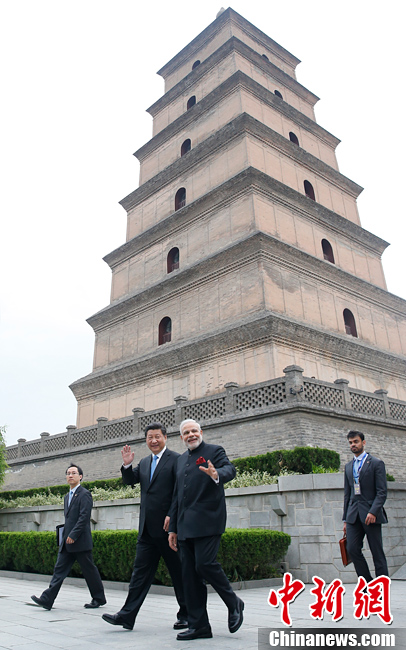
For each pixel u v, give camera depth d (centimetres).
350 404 1927
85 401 3366
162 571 1031
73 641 573
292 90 3953
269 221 2912
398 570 1182
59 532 873
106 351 3428
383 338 3241
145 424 2284
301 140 3653
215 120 3447
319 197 3472
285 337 2488
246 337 2517
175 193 3488
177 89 3947
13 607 840
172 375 2848
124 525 1464
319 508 1170
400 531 1242
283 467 1526
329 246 3253
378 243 3591
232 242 2881
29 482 2819
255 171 2892
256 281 2642
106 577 1178
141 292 3228
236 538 1057
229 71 3578
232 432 1912
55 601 924
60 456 2672
